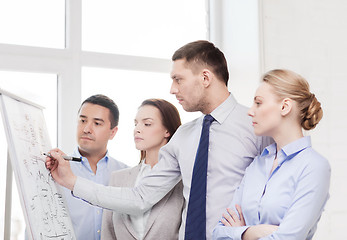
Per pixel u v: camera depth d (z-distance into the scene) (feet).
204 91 5.58
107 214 6.20
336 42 8.59
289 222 4.30
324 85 8.41
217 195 5.41
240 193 5.13
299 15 8.36
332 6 8.61
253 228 4.54
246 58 8.29
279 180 4.64
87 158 6.87
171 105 6.41
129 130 8.27
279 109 4.73
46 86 7.70
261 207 4.67
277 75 4.82
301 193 4.39
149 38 8.73
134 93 8.39
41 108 5.87
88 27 8.21
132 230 5.86
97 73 8.11
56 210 5.07
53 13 7.91
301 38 8.34
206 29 9.19
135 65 8.34
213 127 5.66
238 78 8.48
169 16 8.93
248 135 5.55
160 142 6.27
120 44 8.46
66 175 5.39
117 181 6.31
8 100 4.72
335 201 8.25
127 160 8.20
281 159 4.77
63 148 7.61
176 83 5.68
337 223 8.24
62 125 7.63
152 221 5.82
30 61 7.47
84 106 6.78
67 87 7.73
